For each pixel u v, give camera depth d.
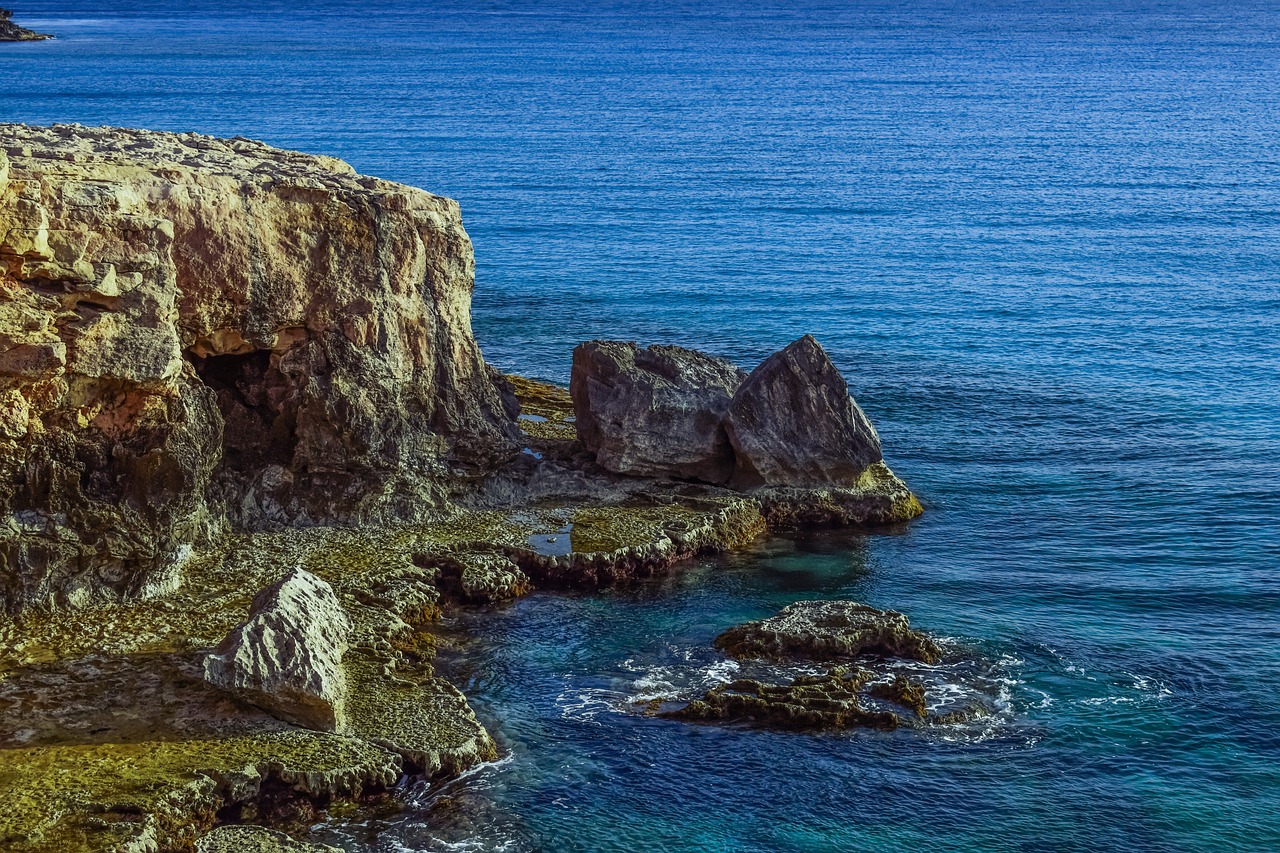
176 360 41.69
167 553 42.66
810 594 46.81
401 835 32.75
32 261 38.78
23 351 38.06
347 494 48.97
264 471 48.69
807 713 37.62
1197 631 43.94
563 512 51.50
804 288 95.56
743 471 54.53
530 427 60.72
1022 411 68.00
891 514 53.56
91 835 30.36
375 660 39.44
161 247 42.03
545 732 37.34
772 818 33.91
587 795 34.59
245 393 48.78
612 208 126.19
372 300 48.91
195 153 50.25
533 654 41.97
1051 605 45.94
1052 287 96.06
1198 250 108.69
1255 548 50.88
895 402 69.56
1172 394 70.69
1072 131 185.25
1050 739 37.25
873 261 104.69
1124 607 45.81
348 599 43.09
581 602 45.81
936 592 47.00
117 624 40.22
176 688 36.84
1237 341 81.25
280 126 173.50
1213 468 59.59
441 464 51.28
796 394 53.97
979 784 35.25
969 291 94.94
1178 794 34.94
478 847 32.47
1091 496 56.47
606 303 90.56
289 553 46.34
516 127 182.25
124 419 41.81
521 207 125.62
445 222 51.91
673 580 47.81
